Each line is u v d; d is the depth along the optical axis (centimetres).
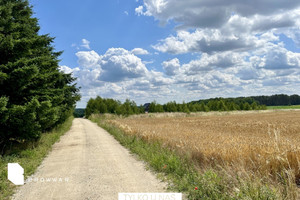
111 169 830
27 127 1135
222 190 534
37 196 569
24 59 1127
